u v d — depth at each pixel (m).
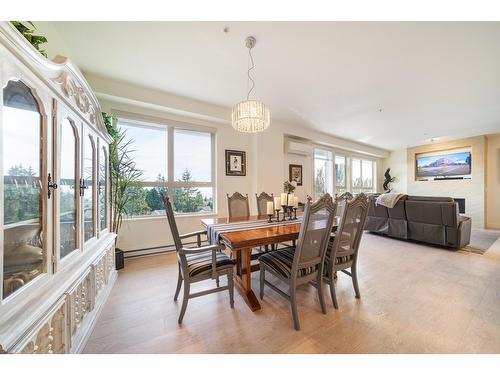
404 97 3.18
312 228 1.54
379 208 4.13
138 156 3.21
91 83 2.59
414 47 2.02
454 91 2.97
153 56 2.20
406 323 1.54
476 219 5.50
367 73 2.52
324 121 4.39
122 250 2.89
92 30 1.80
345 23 1.72
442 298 1.89
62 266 1.19
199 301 1.87
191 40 1.94
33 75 0.93
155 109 3.21
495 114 3.89
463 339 1.37
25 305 0.87
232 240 1.58
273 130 4.36
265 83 2.78
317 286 1.69
